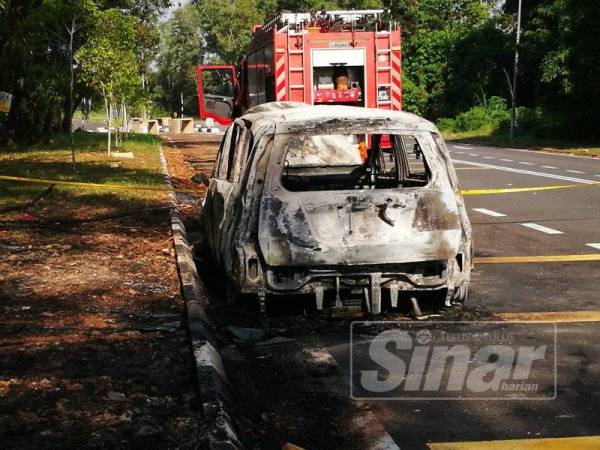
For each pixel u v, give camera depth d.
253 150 6.40
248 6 94.62
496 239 10.55
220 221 7.05
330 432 4.36
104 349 5.53
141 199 14.07
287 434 4.34
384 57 17.08
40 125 29.78
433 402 4.75
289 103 8.09
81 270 8.20
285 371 5.38
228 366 5.49
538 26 45.97
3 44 24.31
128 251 9.33
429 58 59.62
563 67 36.06
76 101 39.84
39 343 5.62
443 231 6.34
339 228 6.24
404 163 8.04
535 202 14.30
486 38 54.88
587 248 9.62
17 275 7.91
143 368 5.14
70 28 23.77
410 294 6.78
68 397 4.57
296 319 6.61
